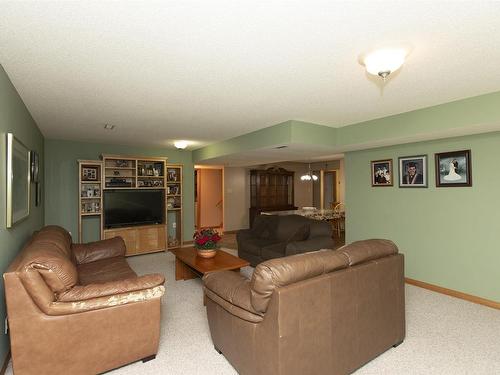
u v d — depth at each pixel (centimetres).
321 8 134
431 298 325
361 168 435
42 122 363
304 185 969
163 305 311
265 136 399
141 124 378
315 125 375
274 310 155
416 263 368
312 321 164
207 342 236
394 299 217
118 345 195
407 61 192
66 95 259
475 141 311
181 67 201
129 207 525
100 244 364
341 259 184
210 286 214
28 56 183
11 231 225
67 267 185
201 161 631
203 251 357
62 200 496
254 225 516
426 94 259
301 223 462
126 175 549
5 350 201
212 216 889
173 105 292
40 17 140
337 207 781
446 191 337
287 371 155
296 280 162
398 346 224
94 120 354
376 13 138
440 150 342
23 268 170
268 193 880
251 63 195
